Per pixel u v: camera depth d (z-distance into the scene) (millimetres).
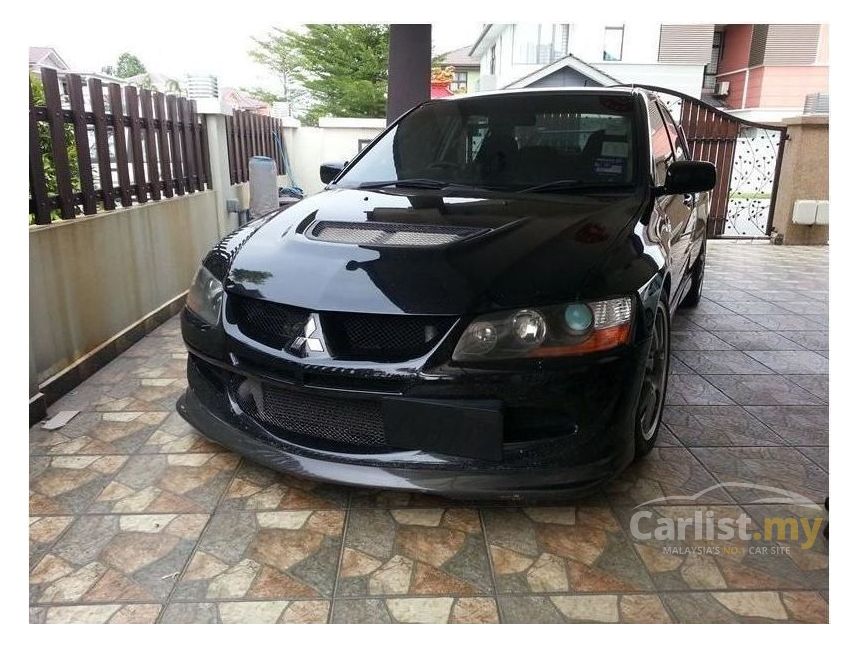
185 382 3186
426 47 4742
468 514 2098
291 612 1671
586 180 2639
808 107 8711
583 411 1909
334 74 23844
